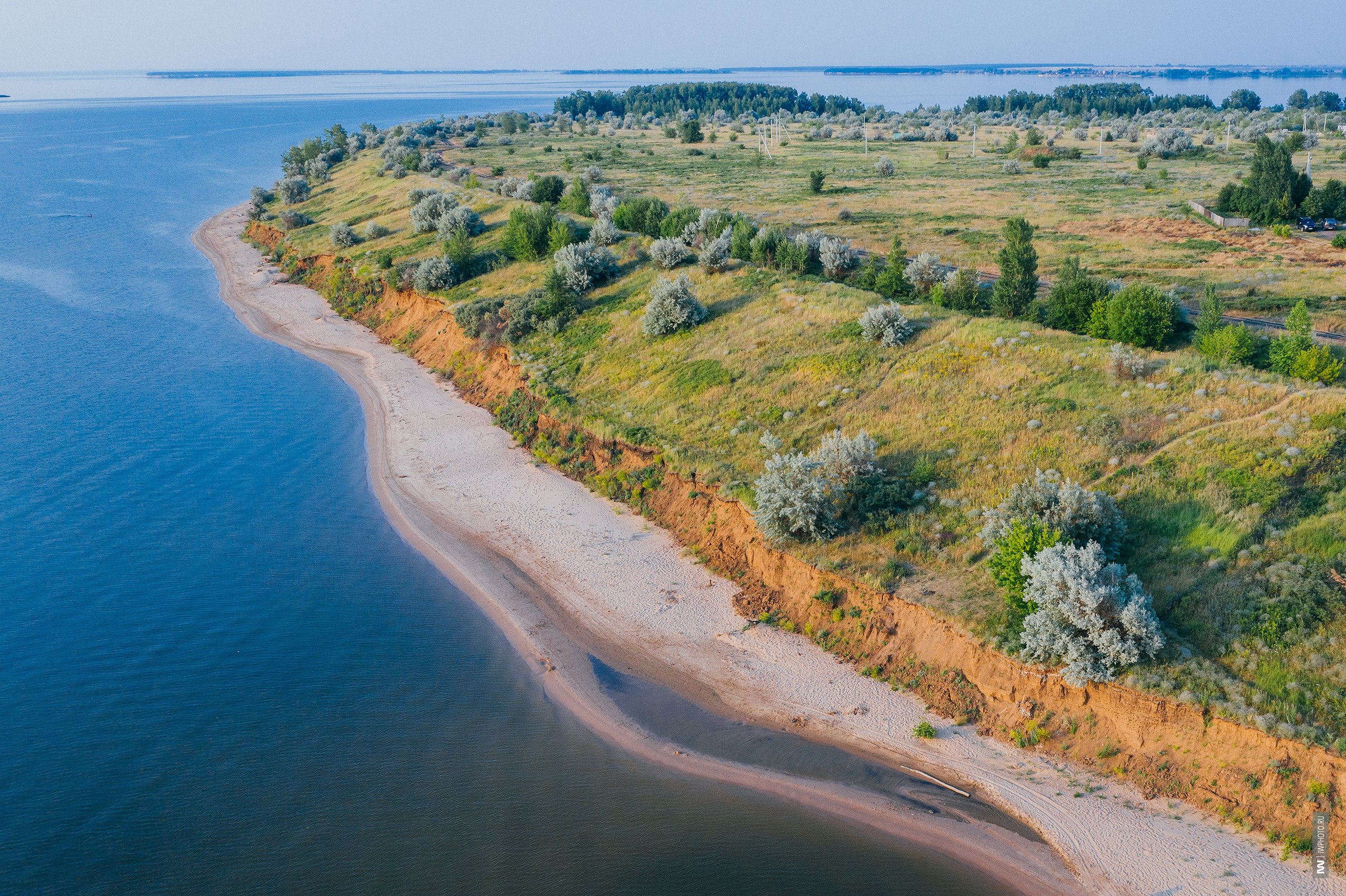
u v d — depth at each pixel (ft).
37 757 81.82
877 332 150.10
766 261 200.03
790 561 106.52
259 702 90.74
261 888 68.13
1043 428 117.29
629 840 73.87
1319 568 84.99
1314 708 73.05
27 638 100.48
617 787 80.33
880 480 112.57
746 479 120.88
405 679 95.55
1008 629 87.45
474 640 103.55
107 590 111.34
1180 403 115.44
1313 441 101.14
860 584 98.99
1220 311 144.36
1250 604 83.87
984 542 99.45
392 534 128.06
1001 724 84.12
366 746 84.74
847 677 93.61
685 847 73.20
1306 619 80.89
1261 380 116.26
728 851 72.64
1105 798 75.10
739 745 85.76
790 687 93.25
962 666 88.94
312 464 150.61
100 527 128.16
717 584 111.86
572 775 81.87
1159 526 95.91
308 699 91.40
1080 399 121.90
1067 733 81.30
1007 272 160.04
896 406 131.44
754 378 148.36
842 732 86.48
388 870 70.13
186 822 74.64
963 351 141.08
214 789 78.54
